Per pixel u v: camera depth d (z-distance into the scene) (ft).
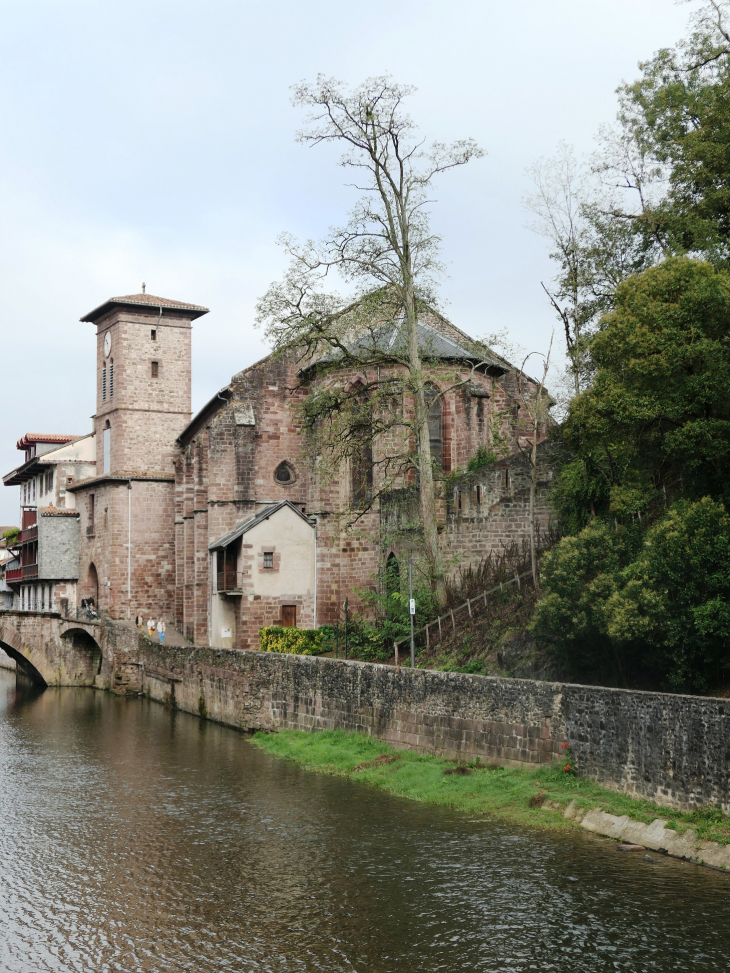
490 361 173.27
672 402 95.45
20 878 75.92
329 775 107.34
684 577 85.51
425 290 143.84
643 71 146.61
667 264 101.86
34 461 297.94
